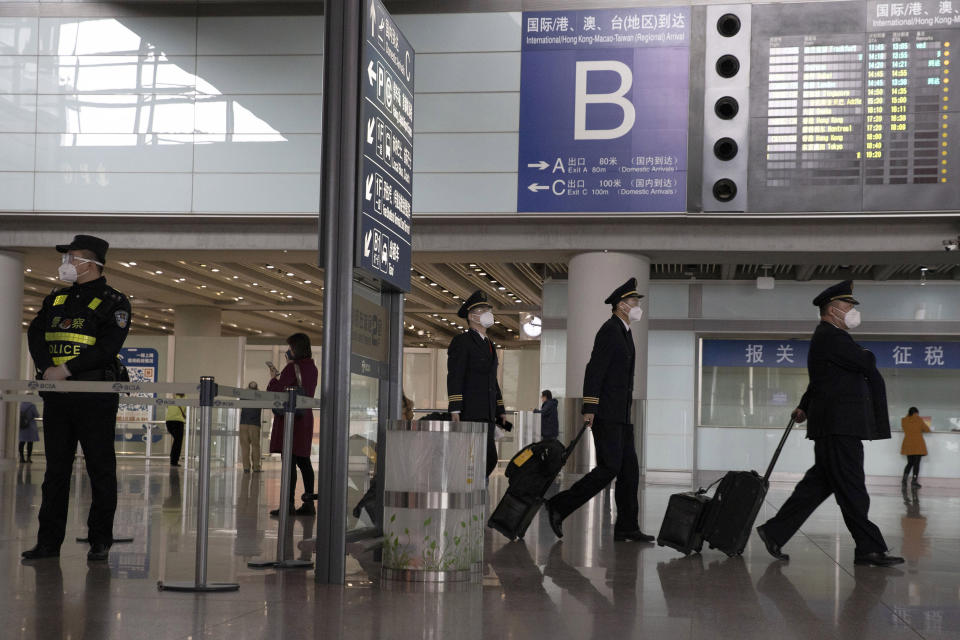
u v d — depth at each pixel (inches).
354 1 233.1
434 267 922.7
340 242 229.3
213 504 428.1
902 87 631.2
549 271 867.4
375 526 263.6
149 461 899.4
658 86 661.9
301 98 703.7
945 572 260.8
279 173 701.9
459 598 203.3
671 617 186.9
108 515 248.1
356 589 212.1
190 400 249.4
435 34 687.1
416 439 227.3
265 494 498.9
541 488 312.3
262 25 708.0
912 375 843.4
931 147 627.2
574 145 669.9
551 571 248.1
